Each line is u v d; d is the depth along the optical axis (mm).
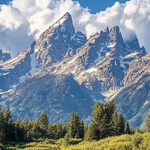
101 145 165250
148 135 150250
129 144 151125
